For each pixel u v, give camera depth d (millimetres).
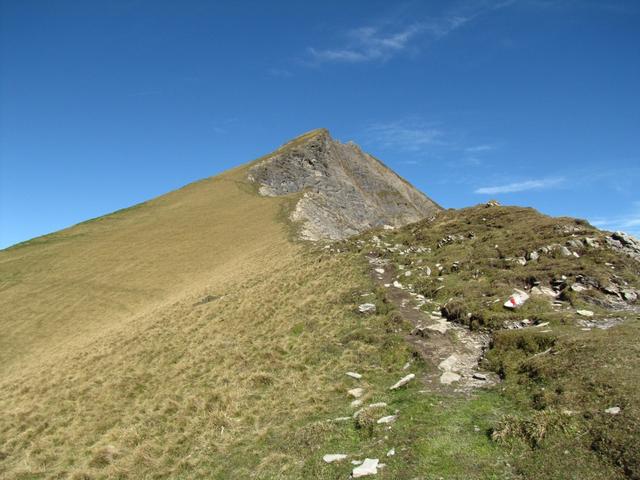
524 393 13633
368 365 19141
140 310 51000
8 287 63594
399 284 29969
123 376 25797
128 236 80750
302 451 13688
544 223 34906
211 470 14281
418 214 155125
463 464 10812
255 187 113625
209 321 32281
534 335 16938
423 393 15219
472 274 28344
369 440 13156
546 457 10297
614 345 14375
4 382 35812
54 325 51281
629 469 9133
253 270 48188
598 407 11430
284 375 20281
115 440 18641
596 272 23562
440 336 20219
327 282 32719
